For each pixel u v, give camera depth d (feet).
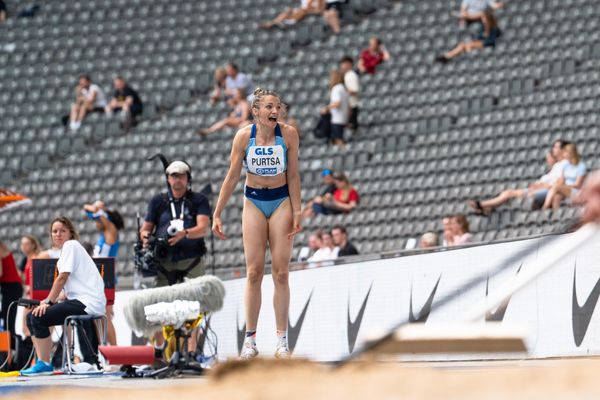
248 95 201.87
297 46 217.15
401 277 93.66
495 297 36.81
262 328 108.68
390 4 212.84
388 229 156.04
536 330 83.25
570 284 81.25
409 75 190.29
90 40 231.09
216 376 40.75
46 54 230.89
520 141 165.07
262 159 74.18
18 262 185.16
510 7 195.31
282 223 75.51
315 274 103.60
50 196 195.42
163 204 96.58
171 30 228.84
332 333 101.09
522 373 35.17
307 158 179.11
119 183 193.88
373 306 96.68
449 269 89.10
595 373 34.01
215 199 180.04
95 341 103.86
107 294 101.30
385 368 38.86
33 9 240.12
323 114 180.65
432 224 155.43
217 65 219.00
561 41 183.93
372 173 170.91
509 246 83.76
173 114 204.13
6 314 112.98
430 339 34.65
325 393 32.83
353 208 157.28
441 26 201.98
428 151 171.32
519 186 157.17
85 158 200.23
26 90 223.30
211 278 83.05
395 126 180.96
